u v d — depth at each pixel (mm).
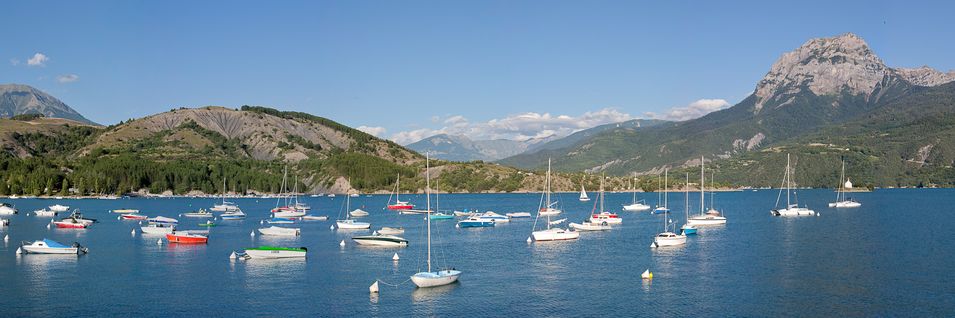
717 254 116500
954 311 73812
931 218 198000
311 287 88188
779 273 96562
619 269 101375
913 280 90125
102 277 95375
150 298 82125
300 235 155750
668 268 101938
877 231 155750
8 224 177625
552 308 76938
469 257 115000
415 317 73250
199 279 93750
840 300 79312
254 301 80500
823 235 147750
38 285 89875
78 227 171875
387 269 101938
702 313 74500
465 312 75250
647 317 73125
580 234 154000
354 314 74562
